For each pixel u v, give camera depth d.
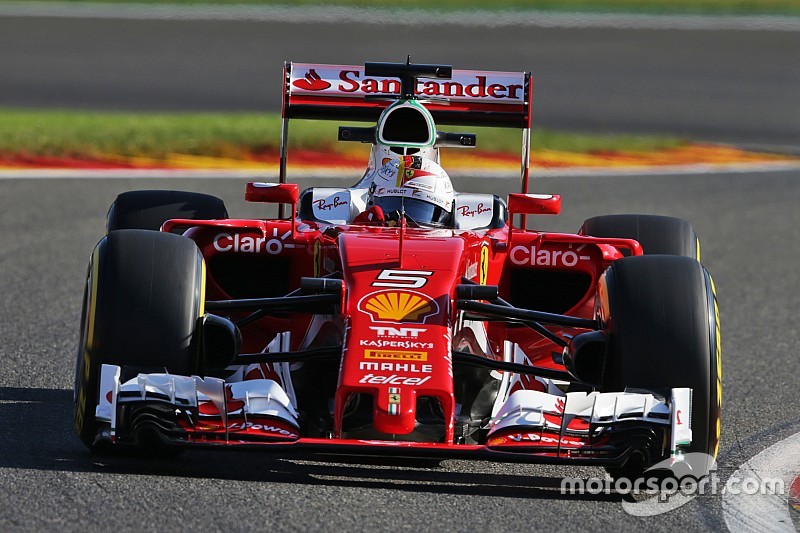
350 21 118.69
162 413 18.44
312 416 21.03
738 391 27.09
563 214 50.09
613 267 20.59
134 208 26.69
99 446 19.25
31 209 46.72
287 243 23.70
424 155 25.70
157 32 110.06
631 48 110.75
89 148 59.66
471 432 20.72
